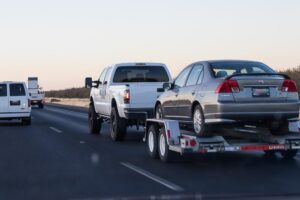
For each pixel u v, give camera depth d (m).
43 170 14.03
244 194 10.62
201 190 11.09
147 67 22.67
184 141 14.16
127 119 21.08
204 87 14.48
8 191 11.17
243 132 15.02
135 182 12.16
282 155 15.88
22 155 17.23
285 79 14.05
